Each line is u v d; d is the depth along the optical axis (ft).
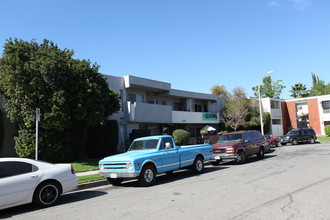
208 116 113.80
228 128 121.70
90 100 51.93
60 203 26.07
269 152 72.43
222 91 182.60
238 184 29.94
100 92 54.08
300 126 157.07
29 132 52.03
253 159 58.70
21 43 51.21
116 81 79.71
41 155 52.60
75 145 58.34
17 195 22.84
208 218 18.37
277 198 22.93
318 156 54.54
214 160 50.42
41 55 49.96
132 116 79.25
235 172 39.73
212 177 36.22
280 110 151.74
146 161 32.42
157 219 18.72
